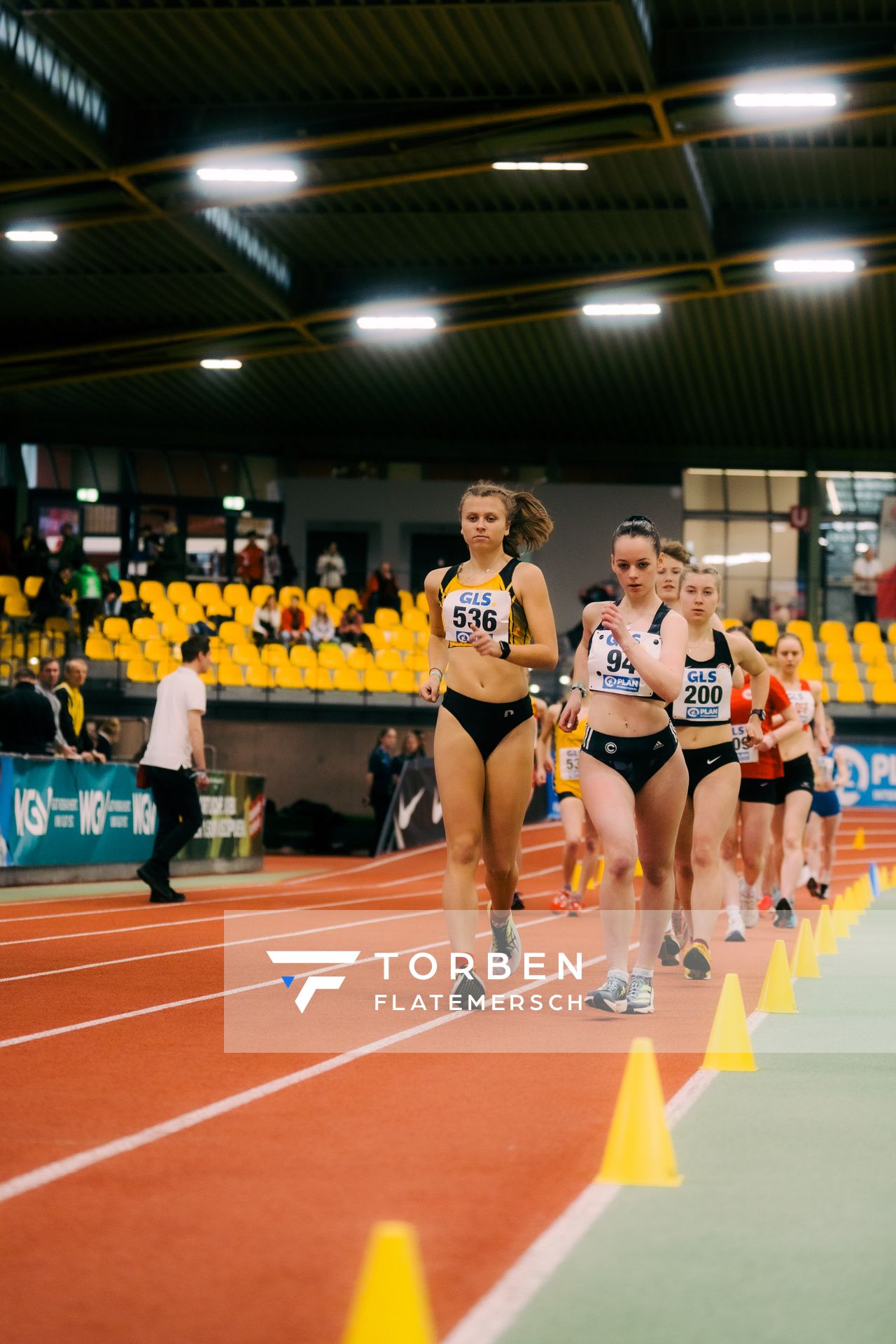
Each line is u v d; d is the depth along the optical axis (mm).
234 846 16328
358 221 23078
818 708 13102
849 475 31078
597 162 20781
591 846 11586
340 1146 3391
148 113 18922
